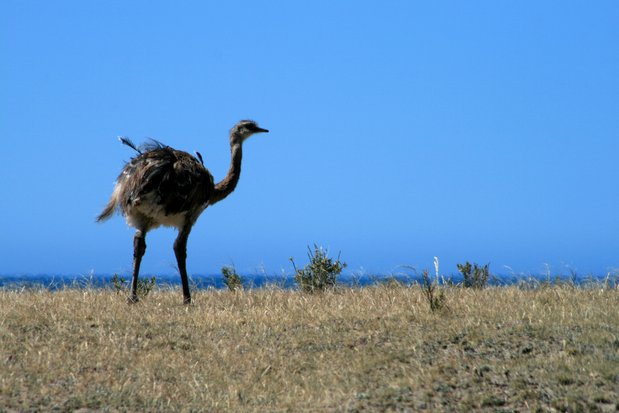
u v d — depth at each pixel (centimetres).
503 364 2423
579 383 2264
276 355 2656
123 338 2808
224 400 2281
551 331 2705
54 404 2191
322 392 2309
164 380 2452
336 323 2984
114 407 2197
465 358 2506
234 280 4103
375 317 3036
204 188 3678
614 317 2889
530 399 2186
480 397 2197
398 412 2139
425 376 2350
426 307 3161
